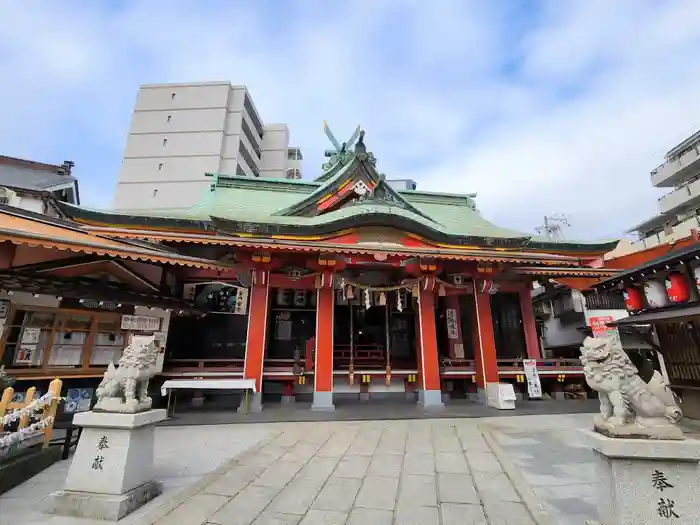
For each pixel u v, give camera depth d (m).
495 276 19.19
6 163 26.06
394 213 16.30
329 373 14.80
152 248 13.21
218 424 11.60
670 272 11.23
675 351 11.78
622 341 15.41
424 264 16.14
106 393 5.96
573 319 23.33
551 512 5.17
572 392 18.09
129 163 52.84
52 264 11.34
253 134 62.81
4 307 10.28
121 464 5.41
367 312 21.09
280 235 16.09
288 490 6.16
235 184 22.91
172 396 14.45
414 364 20.33
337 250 14.47
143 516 5.16
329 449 8.66
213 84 56.88
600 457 4.43
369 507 5.49
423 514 5.25
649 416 4.34
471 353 20.56
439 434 10.12
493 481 6.52
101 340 12.50
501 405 14.64
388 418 12.59
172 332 17.09
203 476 6.83
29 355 10.73
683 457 4.01
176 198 51.41
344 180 19.17
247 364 14.34
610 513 4.18
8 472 6.04
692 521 3.91
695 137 35.66
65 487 5.44
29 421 7.85
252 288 15.37
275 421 12.05
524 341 19.50
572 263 17.94
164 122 54.88
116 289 12.68
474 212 25.80
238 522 5.02
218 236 14.09
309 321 19.84
